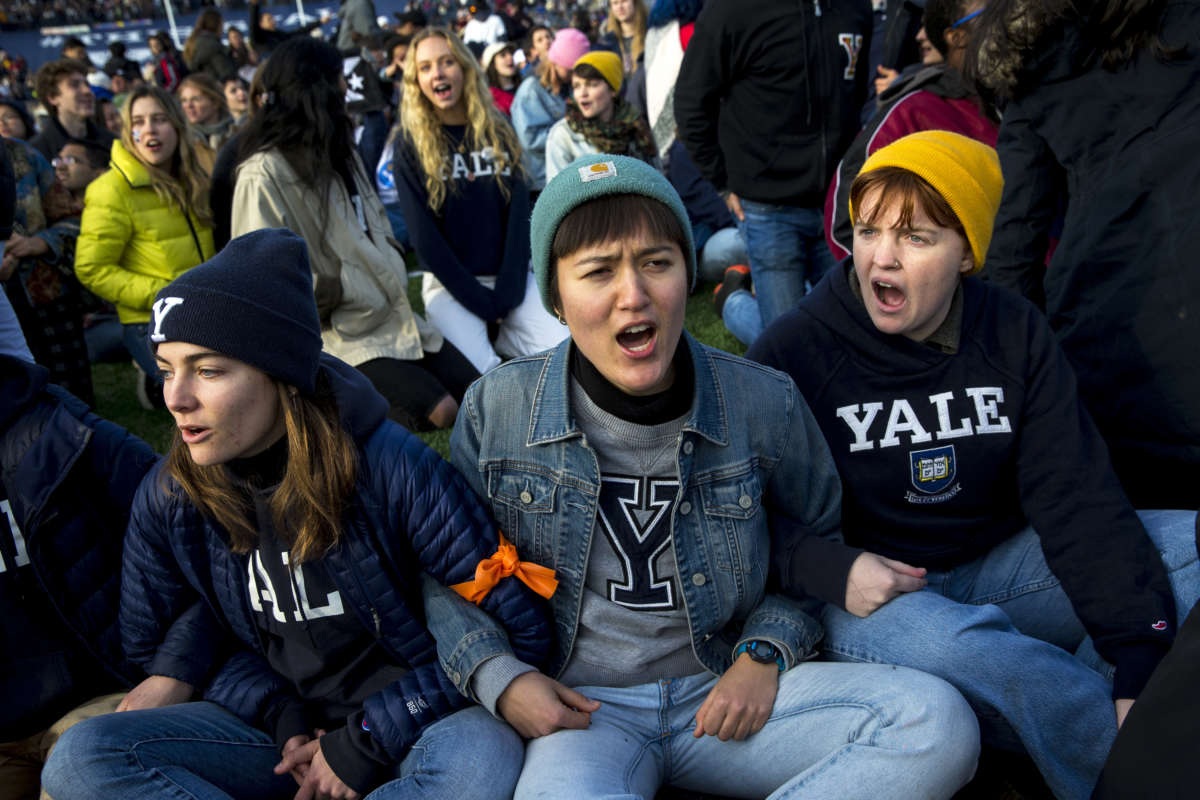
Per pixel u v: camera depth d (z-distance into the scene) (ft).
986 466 5.98
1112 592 5.39
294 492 5.07
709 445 5.27
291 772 5.29
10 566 5.79
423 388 12.04
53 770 4.75
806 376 6.18
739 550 5.37
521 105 20.61
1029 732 5.06
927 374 5.95
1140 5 6.00
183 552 5.51
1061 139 6.75
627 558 5.29
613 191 4.53
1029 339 5.94
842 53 11.49
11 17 95.40
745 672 5.32
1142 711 3.47
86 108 19.53
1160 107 6.15
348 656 5.63
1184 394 6.31
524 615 5.33
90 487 6.07
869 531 6.32
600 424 5.16
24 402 5.77
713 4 11.76
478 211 13.55
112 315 18.69
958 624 5.23
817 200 12.16
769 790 5.35
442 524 5.27
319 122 11.37
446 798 4.77
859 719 4.90
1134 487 6.91
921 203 5.39
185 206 13.88
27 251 12.39
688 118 12.61
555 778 4.71
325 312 11.83
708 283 18.16
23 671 5.87
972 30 7.36
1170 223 6.16
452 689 5.26
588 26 32.58
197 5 98.94
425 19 35.60
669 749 5.46
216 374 4.79
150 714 5.23
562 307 5.02
